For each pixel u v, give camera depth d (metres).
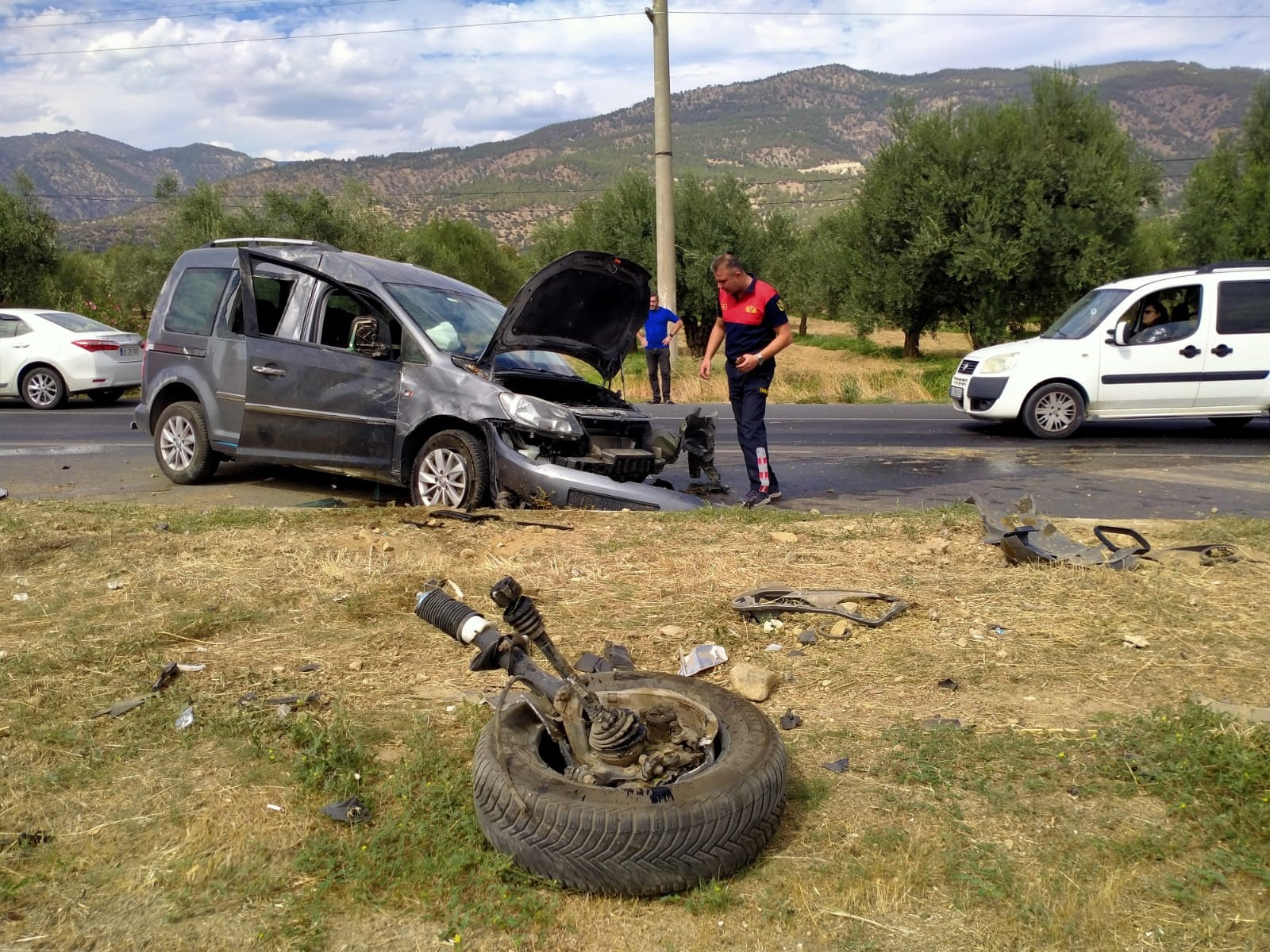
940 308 32.81
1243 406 11.70
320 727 3.41
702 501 7.24
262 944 2.39
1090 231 29.42
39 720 3.56
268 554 5.78
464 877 2.63
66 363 16.08
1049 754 3.27
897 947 2.36
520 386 7.77
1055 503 7.91
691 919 2.48
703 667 4.10
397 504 8.06
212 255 8.87
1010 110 30.61
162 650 4.29
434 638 4.45
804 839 2.83
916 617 4.57
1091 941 2.35
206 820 2.89
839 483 9.07
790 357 38.94
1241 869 2.60
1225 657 4.06
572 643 4.36
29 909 2.52
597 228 36.66
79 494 8.55
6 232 28.70
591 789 2.61
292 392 7.99
